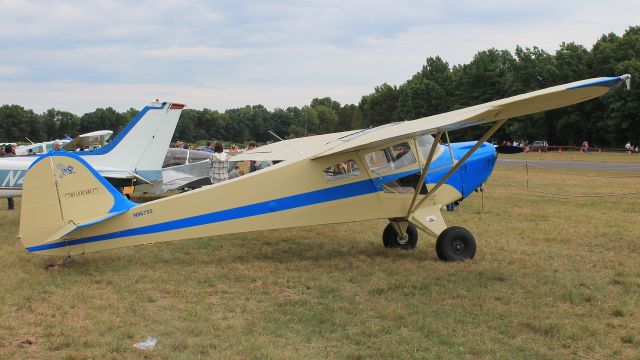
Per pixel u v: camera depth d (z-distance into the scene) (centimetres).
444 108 7225
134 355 397
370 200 720
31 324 462
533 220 1041
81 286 577
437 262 700
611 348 410
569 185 1822
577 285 585
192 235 677
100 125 9050
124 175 1199
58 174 641
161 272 646
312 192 704
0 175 1027
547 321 460
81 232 652
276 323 469
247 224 690
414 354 398
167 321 471
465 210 1185
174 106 1285
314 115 9938
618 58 5441
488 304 513
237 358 390
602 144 5428
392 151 727
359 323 468
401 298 539
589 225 977
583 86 474
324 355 398
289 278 621
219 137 9038
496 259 710
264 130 9394
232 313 496
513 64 6331
